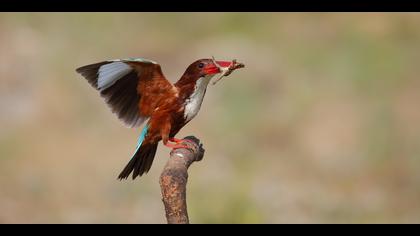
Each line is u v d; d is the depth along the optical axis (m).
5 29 22.58
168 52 23.00
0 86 20.70
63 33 23.11
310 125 20.25
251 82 21.20
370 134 19.94
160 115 8.63
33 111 20.20
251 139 19.84
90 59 22.34
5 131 19.55
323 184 18.61
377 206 17.80
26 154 18.95
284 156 19.44
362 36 24.14
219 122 20.09
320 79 22.11
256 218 16.75
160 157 18.42
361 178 18.89
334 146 19.69
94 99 20.61
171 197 6.73
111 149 19.25
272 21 24.91
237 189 17.83
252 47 23.02
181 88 8.64
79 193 17.91
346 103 21.08
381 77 22.45
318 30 24.55
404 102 21.30
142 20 24.38
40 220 17.05
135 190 17.84
